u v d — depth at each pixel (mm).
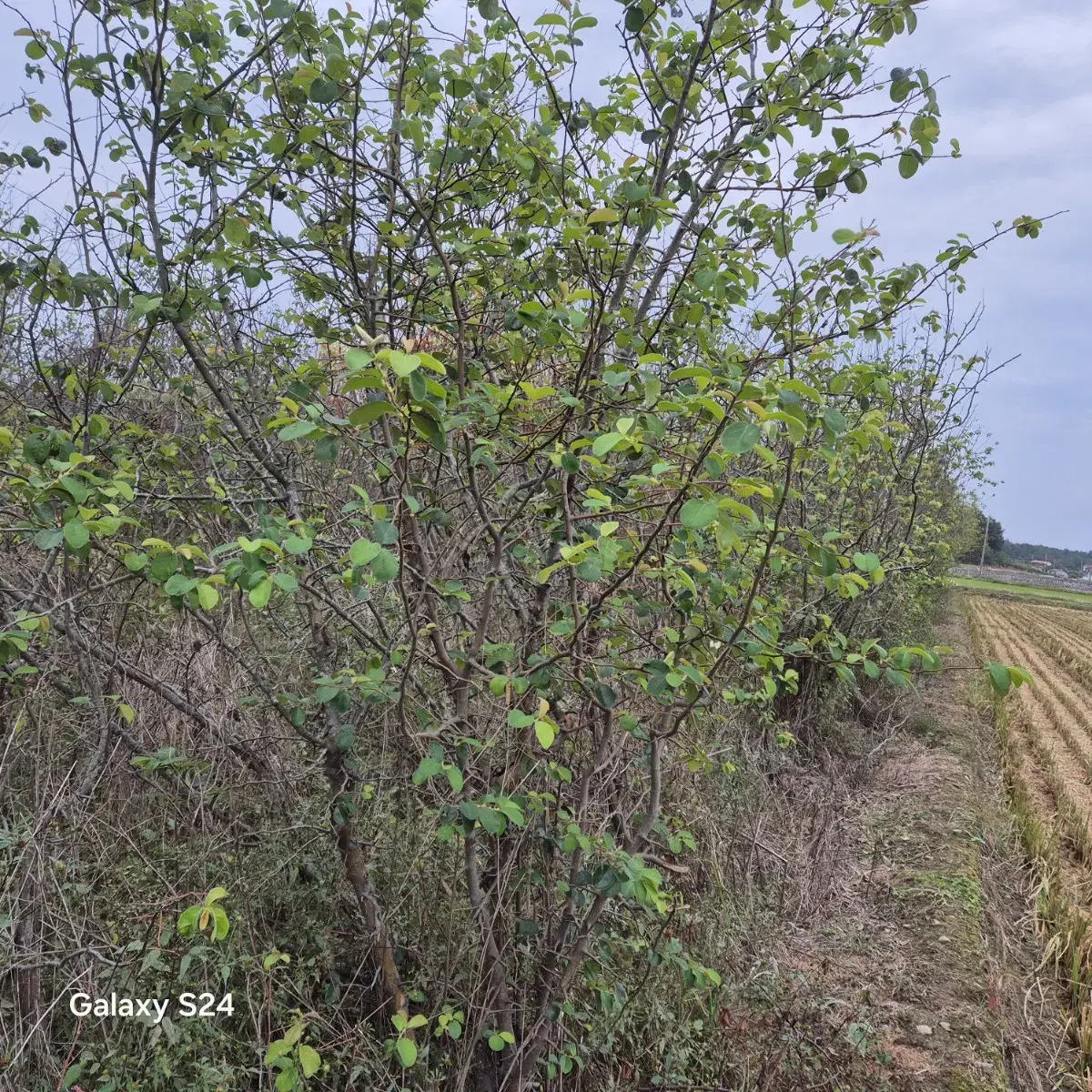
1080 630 24750
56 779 2814
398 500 1753
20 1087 2113
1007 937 4535
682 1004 3066
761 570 1884
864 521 6727
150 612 3158
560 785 2588
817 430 2301
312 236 2684
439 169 2342
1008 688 1821
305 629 2975
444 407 1650
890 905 4516
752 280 2389
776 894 4273
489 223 2885
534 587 2586
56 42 2451
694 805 3693
